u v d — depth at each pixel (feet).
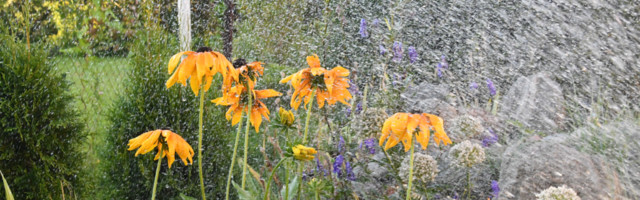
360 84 10.54
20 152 8.36
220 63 4.76
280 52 14.35
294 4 14.34
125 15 14.46
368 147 7.03
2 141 8.14
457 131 7.60
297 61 13.88
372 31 12.00
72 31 14.82
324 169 6.92
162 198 9.34
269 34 14.57
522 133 8.20
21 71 8.25
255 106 5.65
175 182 9.15
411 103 9.66
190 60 4.70
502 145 8.11
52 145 8.65
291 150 4.81
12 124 8.21
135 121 9.12
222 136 9.56
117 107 9.34
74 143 8.97
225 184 9.70
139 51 9.32
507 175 6.98
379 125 6.38
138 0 13.41
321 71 5.25
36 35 11.90
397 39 11.65
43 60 8.50
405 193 6.47
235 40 15.24
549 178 6.63
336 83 5.45
